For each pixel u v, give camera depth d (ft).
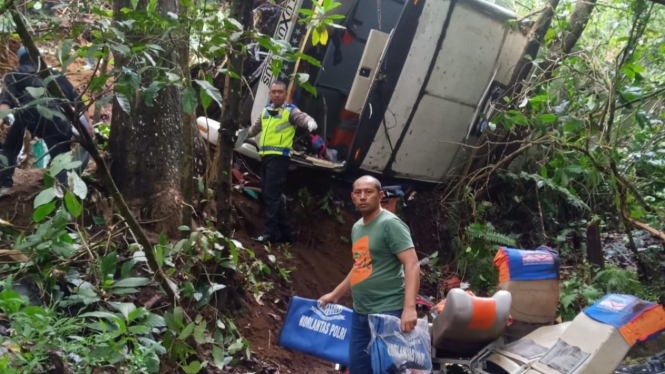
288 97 20.68
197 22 10.94
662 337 16.72
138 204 15.33
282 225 20.47
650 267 22.65
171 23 10.73
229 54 13.24
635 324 11.16
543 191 26.21
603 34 27.32
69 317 11.27
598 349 11.17
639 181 22.65
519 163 25.54
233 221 19.70
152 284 13.26
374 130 21.34
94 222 14.51
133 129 15.47
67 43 9.65
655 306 11.32
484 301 12.41
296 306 13.65
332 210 23.26
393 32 20.39
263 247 19.51
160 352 10.87
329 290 19.99
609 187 23.00
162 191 15.46
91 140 10.09
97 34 10.58
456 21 21.56
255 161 23.49
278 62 11.71
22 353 9.39
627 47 19.16
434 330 13.07
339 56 23.25
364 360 11.85
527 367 11.94
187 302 13.71
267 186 19.97
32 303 11.14
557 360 11.64
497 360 12.69
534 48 23.48
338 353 13.14
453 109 23.27
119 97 9.66
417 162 23.57
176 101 16.02
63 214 10.98
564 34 23.71
